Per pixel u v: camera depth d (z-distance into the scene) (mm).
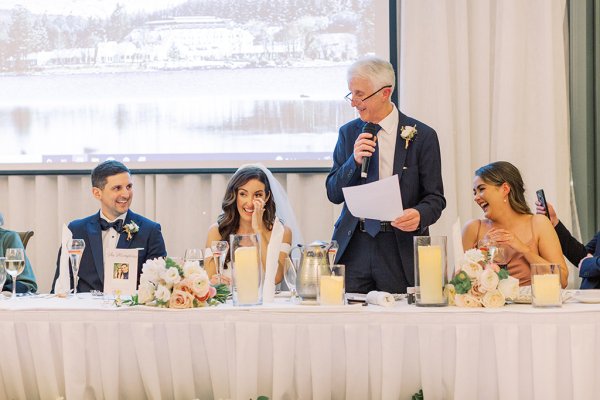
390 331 2600
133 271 2982
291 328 2635
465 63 4875
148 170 5129
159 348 2725
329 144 5133
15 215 5270
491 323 2568
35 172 5230
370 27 5109
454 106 4918
